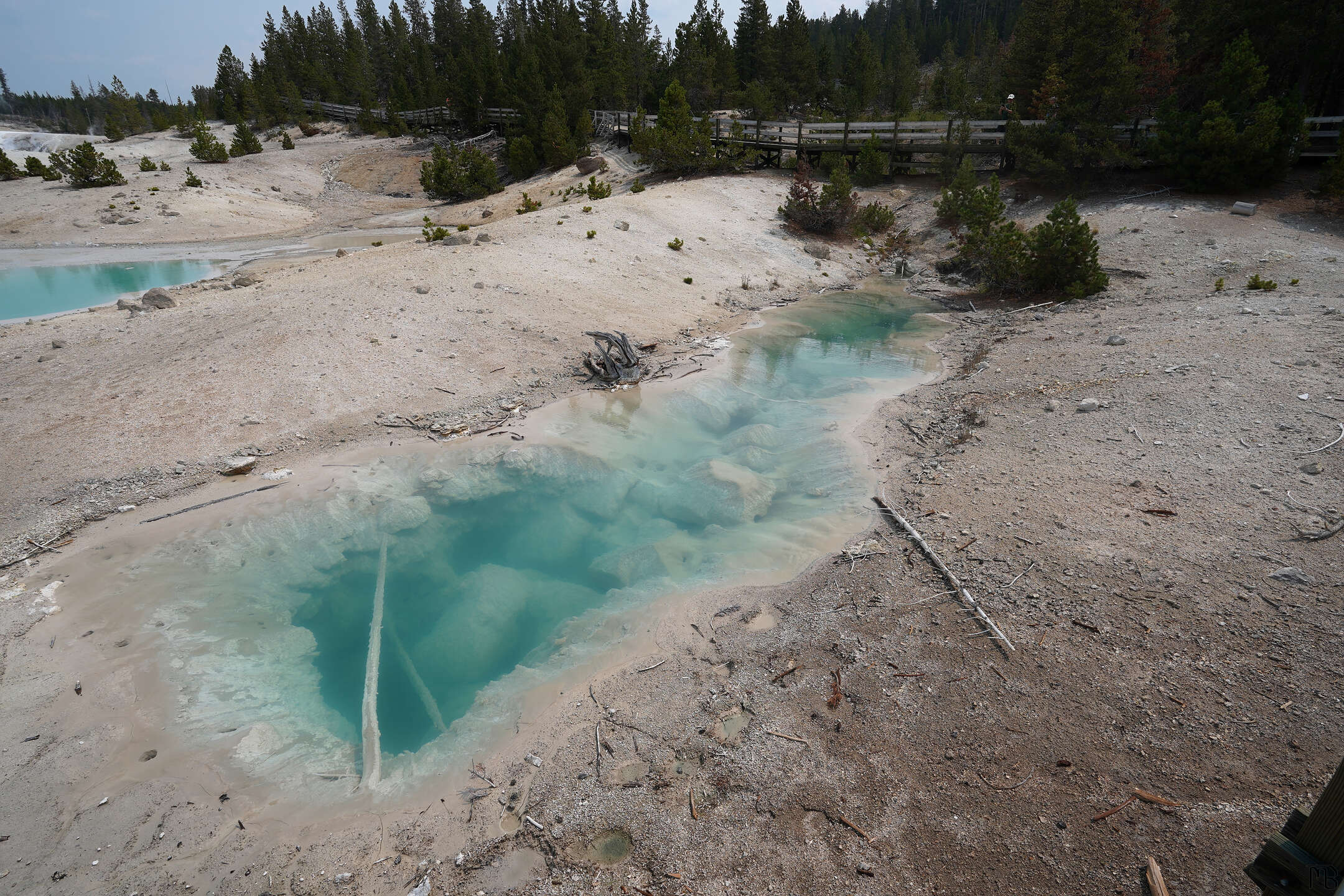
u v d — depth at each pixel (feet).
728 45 166.30
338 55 246.06
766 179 97.60
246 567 26.17
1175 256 59.57
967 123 89.71
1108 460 28.96
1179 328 42.75
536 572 27.81
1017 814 14.82
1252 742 15.67
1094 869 13.51
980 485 28.78
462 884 14.65
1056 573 22.24
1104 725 16.65
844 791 15.84
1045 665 18.67
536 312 51.16
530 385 41.83
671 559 26.73
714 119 122.11
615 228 71.26
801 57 161.68
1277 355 35.58
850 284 70.03
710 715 18.60
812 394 42.65
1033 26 97.76
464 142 161.07
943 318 58.54
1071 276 57.26
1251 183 69.92
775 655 20.59
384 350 42.78
